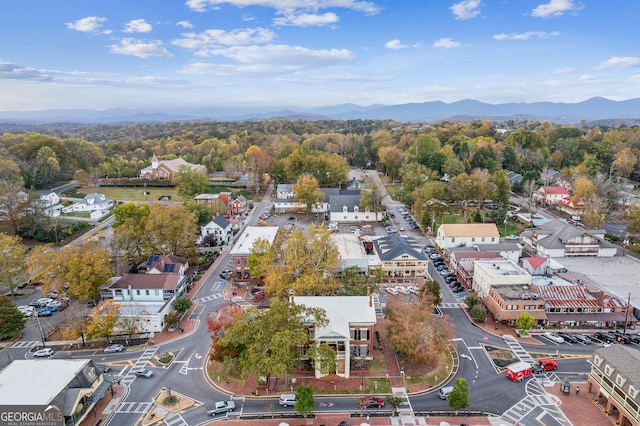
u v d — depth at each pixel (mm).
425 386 73812
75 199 197000
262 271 107938
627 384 61781
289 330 70250
